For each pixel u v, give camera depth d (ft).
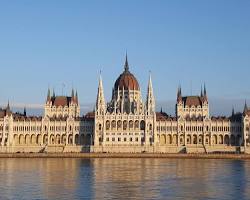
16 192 429.79
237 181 515.09
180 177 552.82
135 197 406.41
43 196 408.87
